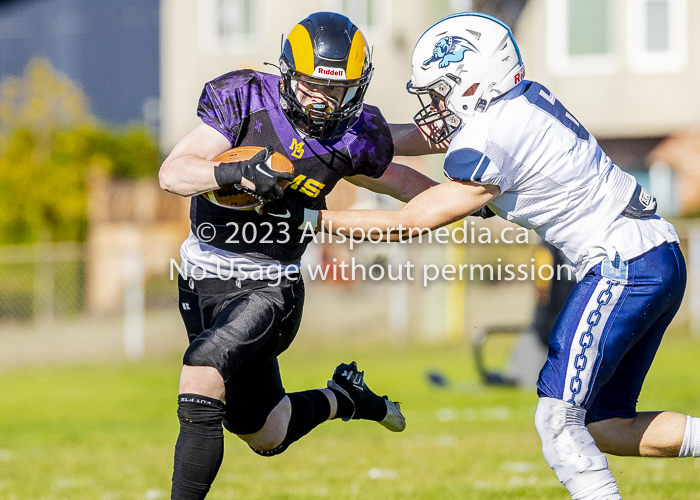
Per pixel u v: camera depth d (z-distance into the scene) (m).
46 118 86.06
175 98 74.75
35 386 37.84
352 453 20.91
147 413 29.52
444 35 11.80
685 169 69.31
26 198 79.25
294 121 11.84
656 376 34.09
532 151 11.45
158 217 73.81
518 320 48.38
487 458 19.75
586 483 11.16
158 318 59.31
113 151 91.06
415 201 11.60
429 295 48.06
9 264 59.22
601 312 11.42
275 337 12.17
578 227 11.70
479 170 11.25
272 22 71.75
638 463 18.94
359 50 11.48
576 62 70.75
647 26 69.56
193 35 73.75
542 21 52.50
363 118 12.25
